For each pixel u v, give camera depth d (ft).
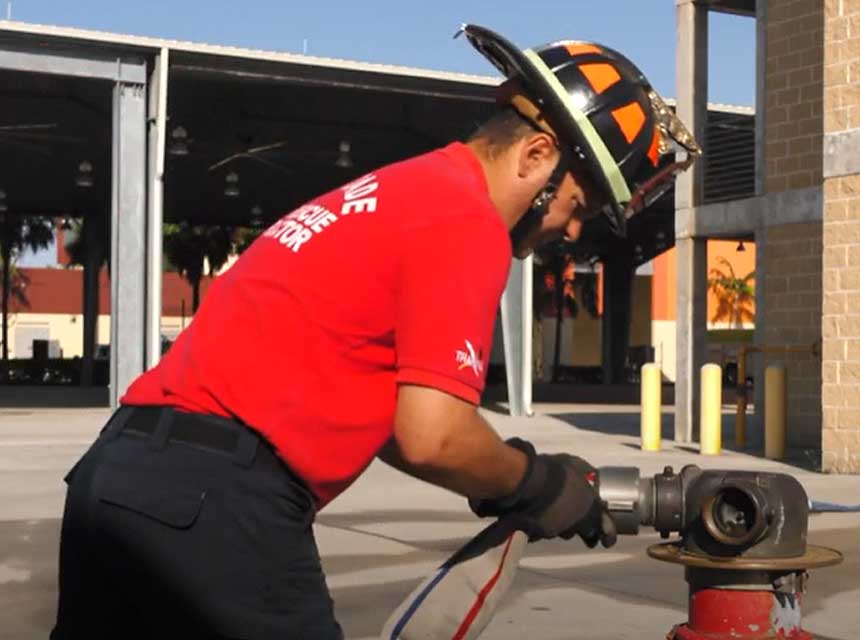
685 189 70.69
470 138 9.00
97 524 8.18
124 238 85.87
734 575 9.72
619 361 200.13
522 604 24.22
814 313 63.98
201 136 118.01
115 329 85.97
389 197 8.27
